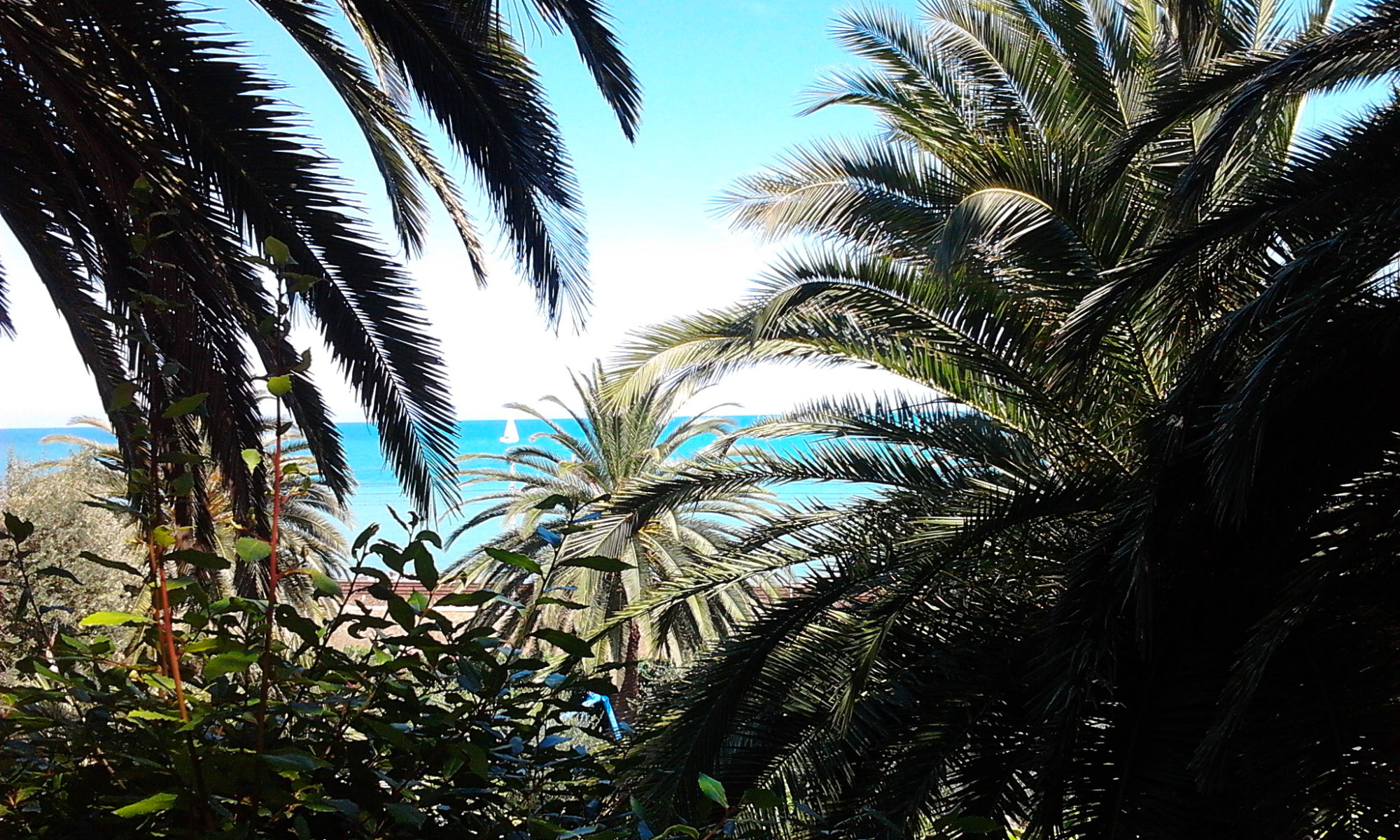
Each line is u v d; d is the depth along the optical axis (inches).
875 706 190.9
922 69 245.3
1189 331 189.0
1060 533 209.3
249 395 178.1
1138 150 158.2
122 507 46.0
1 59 160.1
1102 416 210.8
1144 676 178.2
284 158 163.0
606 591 474.6
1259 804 149.9
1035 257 205.0
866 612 202.1
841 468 226.1
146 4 146.7
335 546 625.9
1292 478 168.4
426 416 187.2
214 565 42.0
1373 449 161.9
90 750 42.1
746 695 193.6
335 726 46.5
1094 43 226.4
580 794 51.5
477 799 46.8
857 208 236.1
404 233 204.1
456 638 45.6
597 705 56.1
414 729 46.4
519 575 474.9
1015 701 185.8
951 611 203.9
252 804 38.1
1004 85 243.4
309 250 171.6
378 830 40.8
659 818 62.9
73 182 168.4
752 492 512.4
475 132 171.2
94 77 154.8
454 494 192.5
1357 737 147.5
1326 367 146.9
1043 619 184.4
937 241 190.9
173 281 142.5
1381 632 158.7
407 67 166.6
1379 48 141.1
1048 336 205.6
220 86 155.7
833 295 215.9
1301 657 162.9
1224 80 150.9
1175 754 162.4
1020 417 228.7
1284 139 221.3
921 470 221.9
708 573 222.2
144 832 39.4
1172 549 174.2
